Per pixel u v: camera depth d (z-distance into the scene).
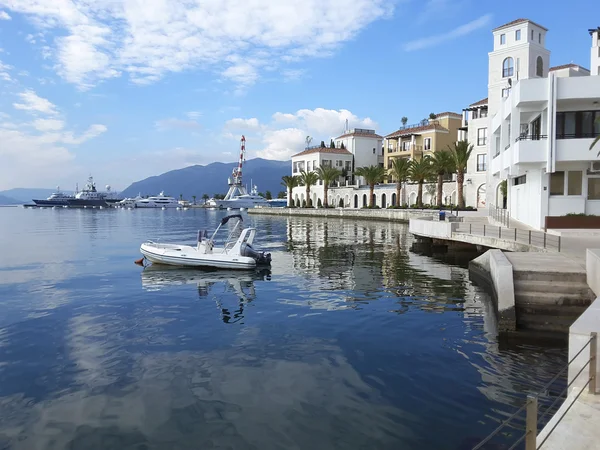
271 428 7.02
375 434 6.80
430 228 29.25
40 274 22.03
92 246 36.03
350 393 8.21
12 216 109.94
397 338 11.39
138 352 10.55
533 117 28.78
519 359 9.89
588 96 23.56
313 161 96.31
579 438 5.07
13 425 7.21
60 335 11.95
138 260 25.45
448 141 77.56
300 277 20.50
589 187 25.47
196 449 6.48
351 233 45.88
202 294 17.00
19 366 9.70
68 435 6.91
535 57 46.56
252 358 10.06
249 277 20.62
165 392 8.36
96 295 17.00
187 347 10.87
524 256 16.30
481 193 57.50
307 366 9.54
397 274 21.09
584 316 7.06
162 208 169.25
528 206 29.56
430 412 7.46
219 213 132.88
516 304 12.61
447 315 13.62
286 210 97.06
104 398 8.13
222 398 8.08
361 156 99.00
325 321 13.01
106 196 191.88
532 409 4.43
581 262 14.75
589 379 6.14
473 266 19.83
